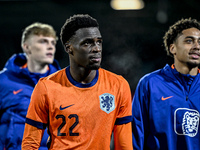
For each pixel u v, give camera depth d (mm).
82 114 7977
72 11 39000
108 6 38688
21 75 13094
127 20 39531
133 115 10023
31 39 13289
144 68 39688
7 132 12406
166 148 9672
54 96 8078
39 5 38281
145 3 38438
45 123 8281
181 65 9945
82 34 7812
